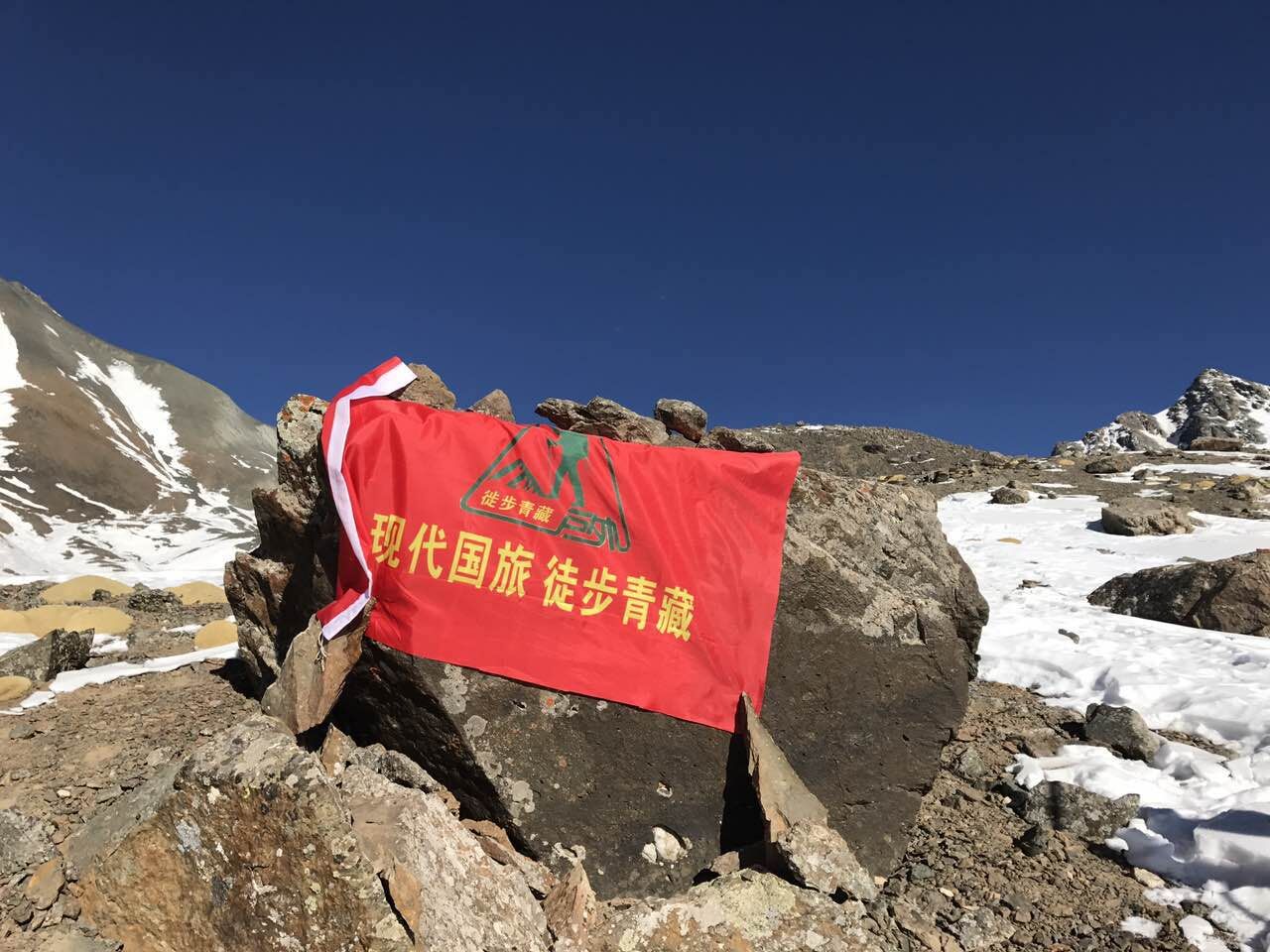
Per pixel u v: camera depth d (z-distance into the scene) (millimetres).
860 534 5594
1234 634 10555
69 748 5641
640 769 4594
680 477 5016
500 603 4535
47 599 13477
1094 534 20656
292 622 5586
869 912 4250
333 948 3012
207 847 3234
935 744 5297
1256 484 26531
